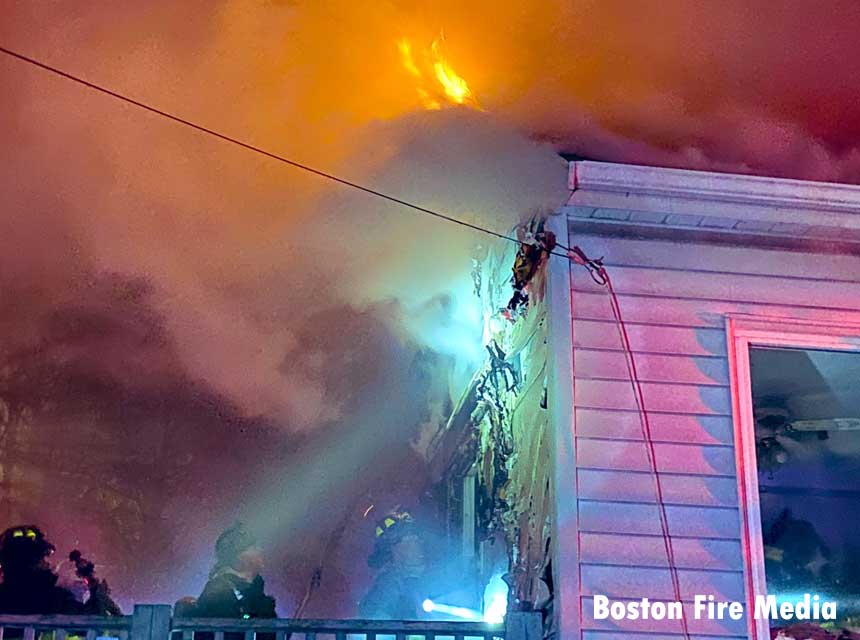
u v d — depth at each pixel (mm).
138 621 3992
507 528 5836
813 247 5227
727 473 4770
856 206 5000
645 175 4895
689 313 5023
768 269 5156
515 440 5805
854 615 4957
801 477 5102
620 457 4715
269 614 5289
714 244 5156
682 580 4543
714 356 4969
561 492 4594
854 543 5051
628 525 4602
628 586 4492
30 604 4965
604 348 4891
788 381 5160
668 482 4707
